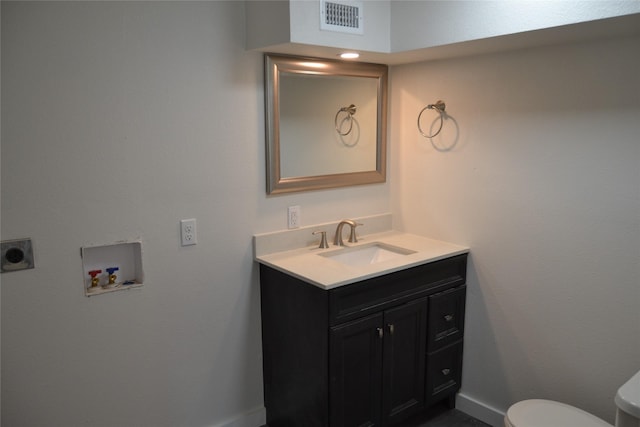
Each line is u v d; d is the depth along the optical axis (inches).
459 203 99.2
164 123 79.7
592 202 80.1
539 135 85.1
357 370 85.0
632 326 78.0
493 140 91.7
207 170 85.4
